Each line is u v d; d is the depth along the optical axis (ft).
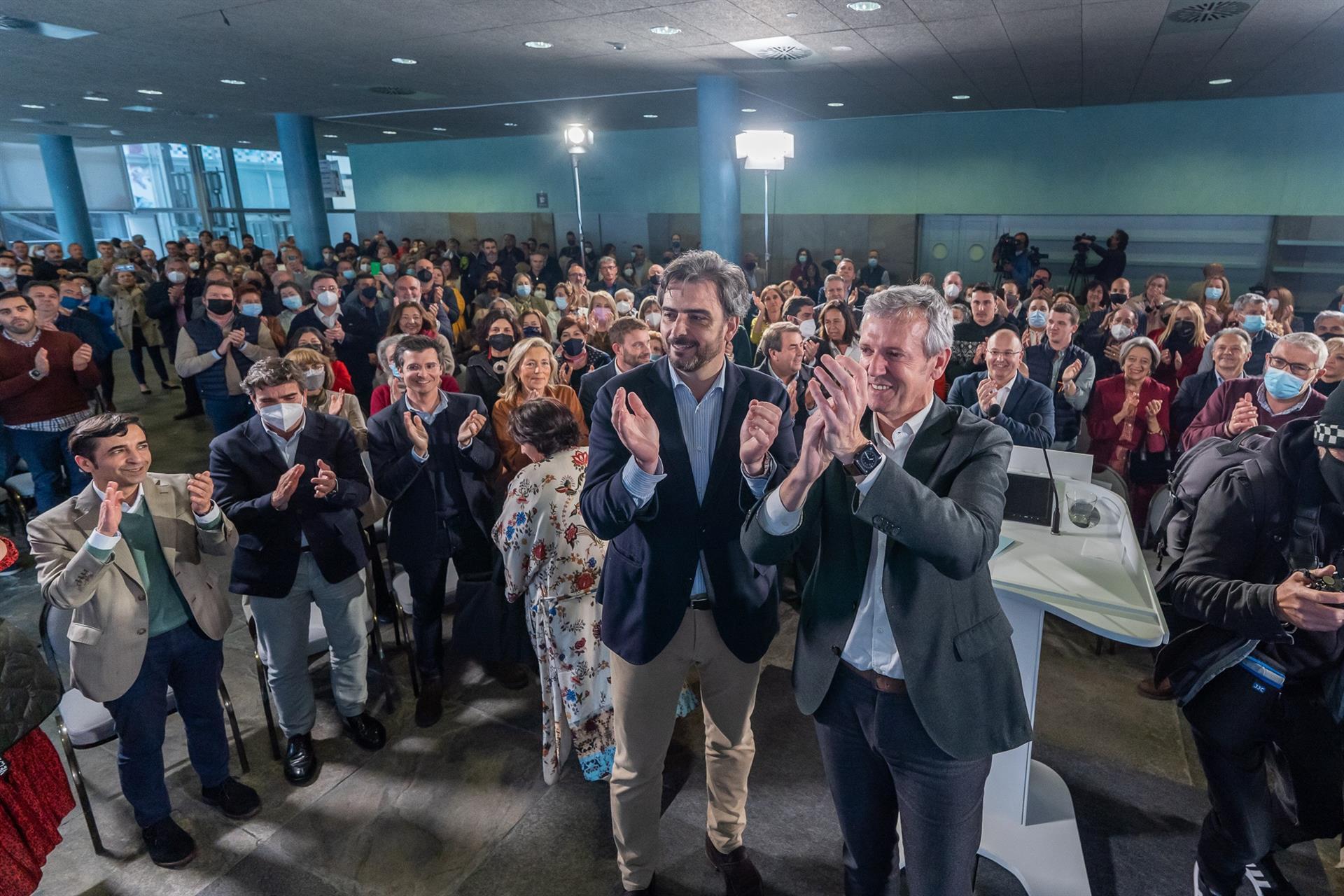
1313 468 5.09
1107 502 7.20
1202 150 37.09
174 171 68.23
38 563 6.84
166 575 7.45
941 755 4.74
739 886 6.92
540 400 8.20
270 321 18.90
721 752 6.66
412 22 21.18
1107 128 38.75
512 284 41.75
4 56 25.68
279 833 7.95
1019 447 8.88
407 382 9.46
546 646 8.02
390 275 31.60
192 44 23.98
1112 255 36.06
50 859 7.67
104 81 30.83
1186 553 5.65
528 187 55.26
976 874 7.12
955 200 42.88
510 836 7.85
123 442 6.82
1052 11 19.80
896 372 4.56
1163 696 9.77
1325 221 35.37
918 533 4.13
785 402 6.14
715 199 31.12
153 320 28.25
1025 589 6.02
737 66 27.55
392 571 10.62
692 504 5.97
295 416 8.38
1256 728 5.60
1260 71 28.17
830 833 7.74
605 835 7.85
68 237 56.24
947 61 26.50
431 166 58.65
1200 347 15.65
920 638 4.62
